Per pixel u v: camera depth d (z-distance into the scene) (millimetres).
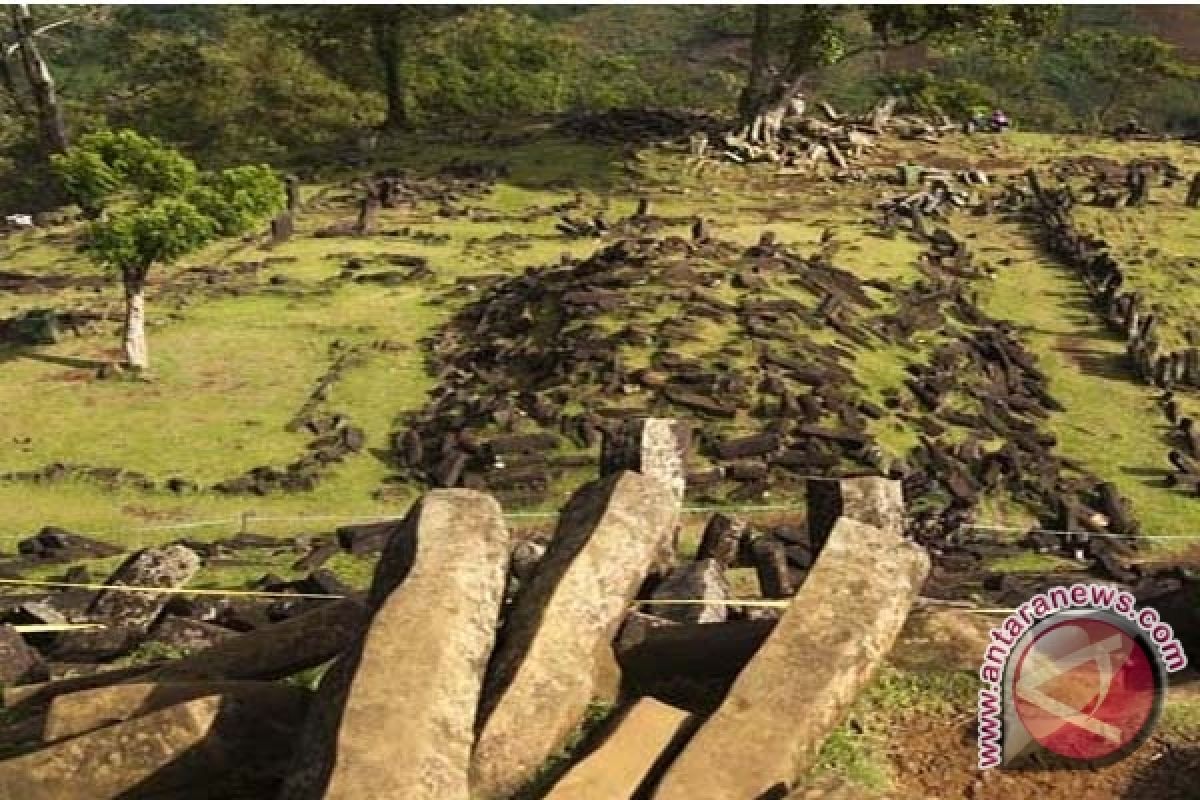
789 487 20797
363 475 21938
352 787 6277
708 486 20609
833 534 8586
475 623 7480
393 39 60156
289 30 65688
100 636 12992
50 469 21453
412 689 6867
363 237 37844
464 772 6672
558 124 53875
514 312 28703
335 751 6465
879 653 7898
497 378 25344
